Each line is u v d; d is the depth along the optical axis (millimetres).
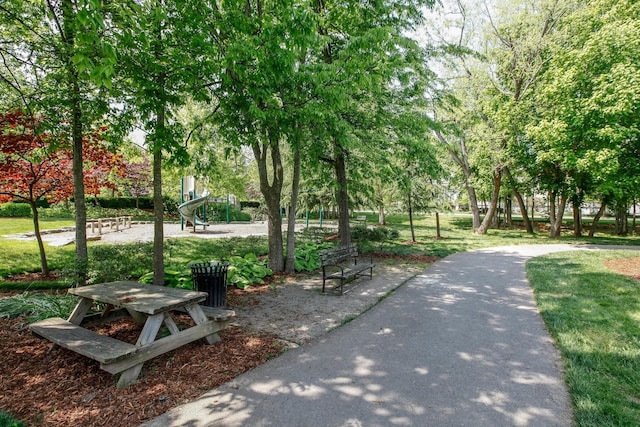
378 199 17203
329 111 5949
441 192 16875
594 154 12742
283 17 5051
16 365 3650
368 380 3447
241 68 5180
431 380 3449
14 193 7129
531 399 3109
